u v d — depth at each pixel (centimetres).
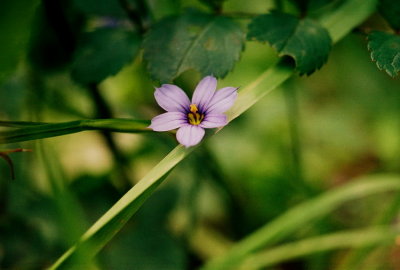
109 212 18
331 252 24
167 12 22
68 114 23
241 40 19
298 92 29
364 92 29
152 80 19
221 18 19
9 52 18
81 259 18
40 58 23
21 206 23
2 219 23
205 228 25
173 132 18
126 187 23
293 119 24
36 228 23
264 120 27
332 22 20
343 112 29
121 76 26
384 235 22
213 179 24
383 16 19
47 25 22
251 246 21
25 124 18
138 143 24
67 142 25
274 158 26
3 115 23
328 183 27
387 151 27
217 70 19
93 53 20
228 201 25
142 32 20
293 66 19
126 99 26
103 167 24
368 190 22
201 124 18
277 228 21
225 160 26
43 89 23
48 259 23
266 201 25
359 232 22
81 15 22
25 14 18
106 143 23
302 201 25
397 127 28
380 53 18
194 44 19
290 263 25
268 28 19
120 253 23
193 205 24
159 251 23
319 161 27
